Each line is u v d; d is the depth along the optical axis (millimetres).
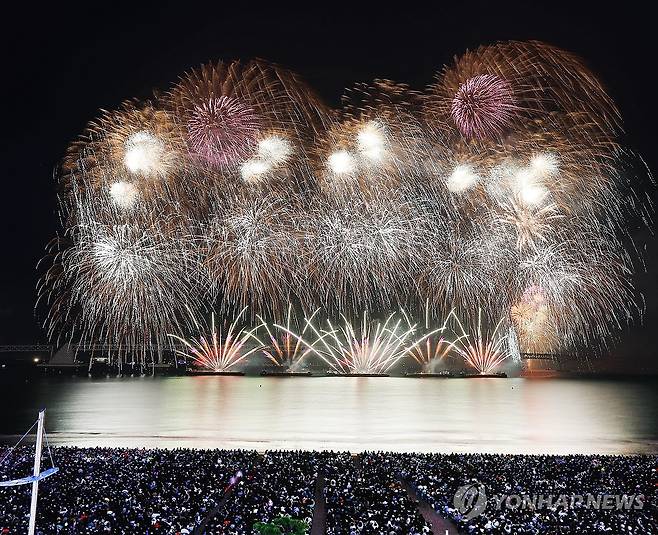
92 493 29078
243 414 73688
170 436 52750
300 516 26250
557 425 62812
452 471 33875
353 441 49656
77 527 24516
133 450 39625
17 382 169375
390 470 34312
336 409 79875
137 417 70500
